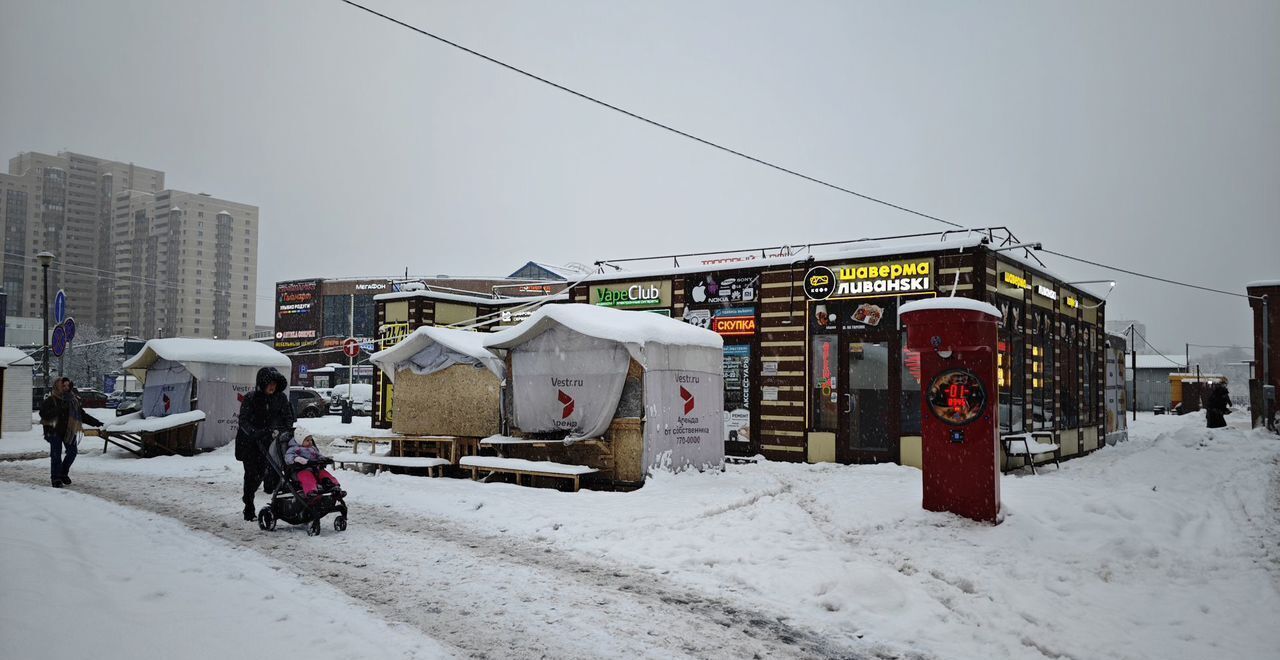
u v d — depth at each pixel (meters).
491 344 14.27
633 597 6.55
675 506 10.73
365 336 65.50
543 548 8.34
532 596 6.50
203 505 10.77
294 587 6.51
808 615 6.17
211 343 19.36
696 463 14.17
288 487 8.86
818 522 10.11
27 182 140.50
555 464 12.98
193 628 5.21
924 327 9.82
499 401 14.78
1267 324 24.23
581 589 6.75
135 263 145.00
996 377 9.68
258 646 4.96
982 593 6.82
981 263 15.88
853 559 7.93
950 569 7.52
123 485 12.80
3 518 8.85
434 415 15.49
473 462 13.63
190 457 17.48
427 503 10.90
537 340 14.03
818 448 17.55
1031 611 6.25
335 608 5.92
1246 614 6.22
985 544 8.50
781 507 11.00
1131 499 10.23
